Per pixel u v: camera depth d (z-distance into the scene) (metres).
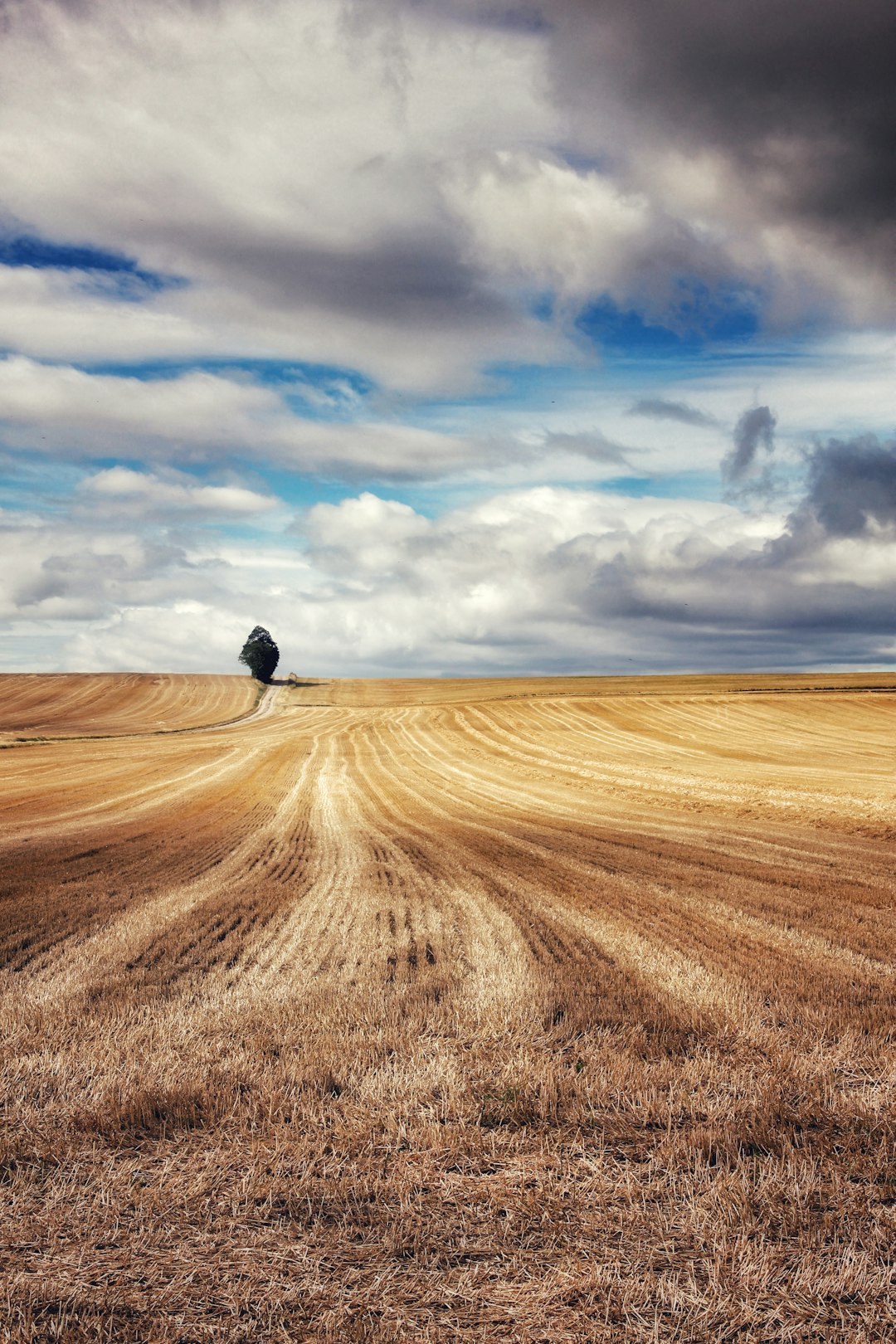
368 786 32.91
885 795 23.48
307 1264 3.32
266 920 10.02
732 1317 3.01
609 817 22.38
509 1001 6.46
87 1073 5.04
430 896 11.57
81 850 16.17
